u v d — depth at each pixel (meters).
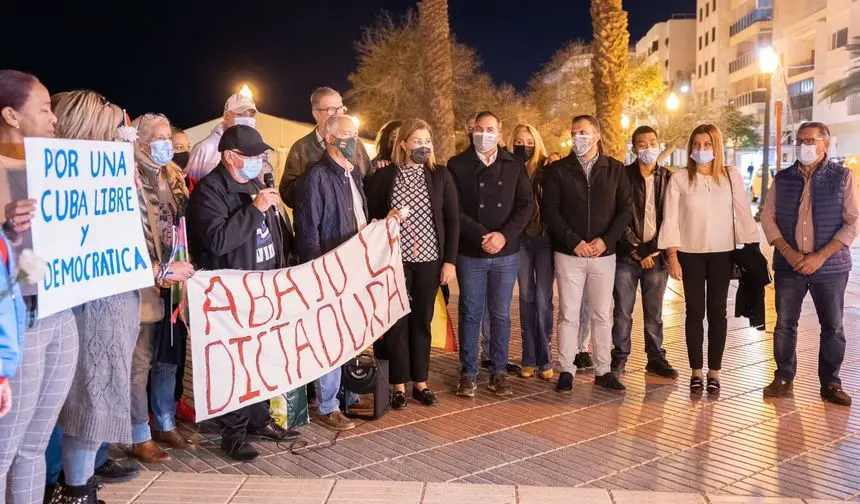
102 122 3.62
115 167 3.44
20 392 3.04
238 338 4.64
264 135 15.01
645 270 6.53
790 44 52.66
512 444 4.96
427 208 5.62
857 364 6.81
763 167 13.88
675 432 5.18
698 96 66.19
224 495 4.09
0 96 3.17
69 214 3.11
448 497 4.06
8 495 3.28
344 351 5.14
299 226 5.16
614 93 14.85
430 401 5.79
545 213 6.12
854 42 42.50
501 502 4.00
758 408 5.70
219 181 4.55
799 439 5.04
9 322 2.76
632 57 52.22
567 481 4.35
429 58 16.94
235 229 4.48
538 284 6.41
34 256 2.45
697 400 5.91
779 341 5.97
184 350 5.27
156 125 4.47
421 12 16.94
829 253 5.66
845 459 4.69
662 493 4.11
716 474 4.45
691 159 6.09
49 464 4.04
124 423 3.63
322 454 4.79
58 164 3.04
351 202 5.29
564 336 6.15
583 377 6.57
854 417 5.49
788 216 5.88
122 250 3.47
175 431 4.89
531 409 5.70
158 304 4.54
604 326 6.19
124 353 3.62
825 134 5.73
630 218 6.15
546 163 6.56
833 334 5.81
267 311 4.74
